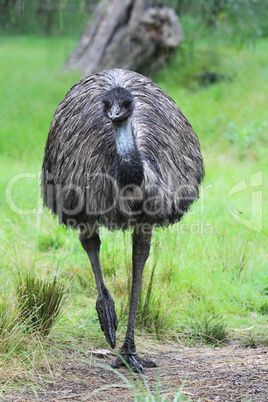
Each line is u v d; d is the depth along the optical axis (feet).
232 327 48.70
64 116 46.16
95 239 45.06
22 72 134.00
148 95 44.68
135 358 40.57
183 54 132.87
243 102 112.47
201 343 45.93
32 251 59.88
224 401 33.88
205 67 129.18
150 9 123.85
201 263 57.62
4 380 36.22
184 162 43.75
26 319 42.06
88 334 45.11
